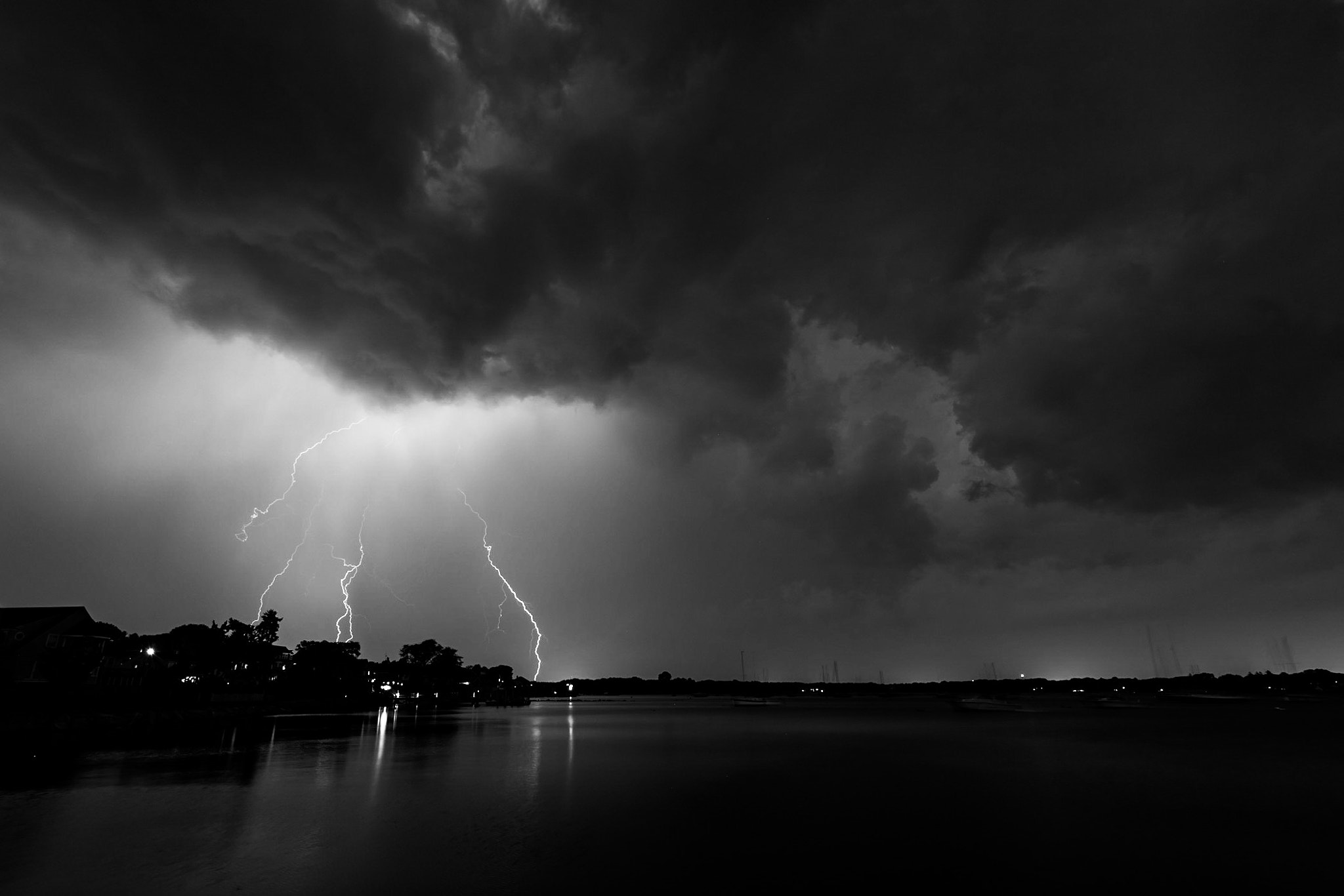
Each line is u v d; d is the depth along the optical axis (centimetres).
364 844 2288
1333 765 4669
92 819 2566
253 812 2731
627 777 3900
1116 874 2069
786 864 2127
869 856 2223
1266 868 2139
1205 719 11294
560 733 7569
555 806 2975
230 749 4797
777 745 6150
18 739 5053
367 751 4984
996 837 2483
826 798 3259
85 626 7938
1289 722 10300
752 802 3141
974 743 6431
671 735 7512
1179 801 3231
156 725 6381
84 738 5247
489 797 3188
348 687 11838
